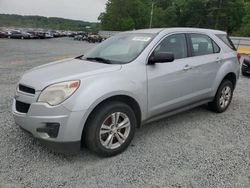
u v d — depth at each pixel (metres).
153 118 4.29
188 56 4.77
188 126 4.93
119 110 3.68
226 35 5.91
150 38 4.36
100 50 4.75
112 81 3.59
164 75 4.22
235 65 5.79
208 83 5.16
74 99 3.29
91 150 3.59
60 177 3.21
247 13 71.19
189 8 87.31
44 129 3.30
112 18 98.25
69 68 3.88
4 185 3.02
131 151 3.91
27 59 15.50
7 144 3.99
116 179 3.20
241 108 6.12
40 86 3.40
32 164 3.48
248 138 4.44
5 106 5.78
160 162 3.60
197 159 3.70
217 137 4.46
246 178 3.26
